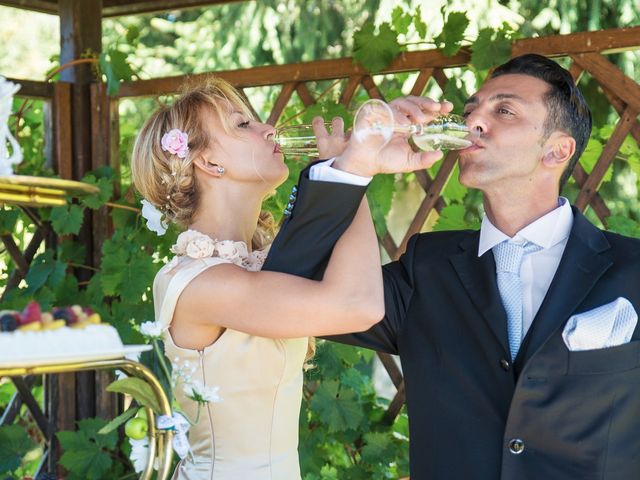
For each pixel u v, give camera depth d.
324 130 2.04
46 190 1.43
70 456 3.45
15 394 3.73
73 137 3.71
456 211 3.23
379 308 1.84
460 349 2.11
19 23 8.08
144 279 3.42
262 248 2.23
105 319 3.49
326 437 3.46
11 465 3.47
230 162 2.08
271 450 2.00
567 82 2.16
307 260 1.88
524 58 2.20
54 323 1.37
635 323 1.98
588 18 5.99
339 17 6.93
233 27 7.01
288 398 2.04
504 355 2.04
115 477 3.58
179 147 2.04
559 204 2.19
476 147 2.12
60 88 3.67
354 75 3.36
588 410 1.98
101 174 3.65
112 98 3.70
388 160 1.82
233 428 1.97
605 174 3.05
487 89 2.17
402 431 3.56
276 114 3.47
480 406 2.07
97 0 3.77
